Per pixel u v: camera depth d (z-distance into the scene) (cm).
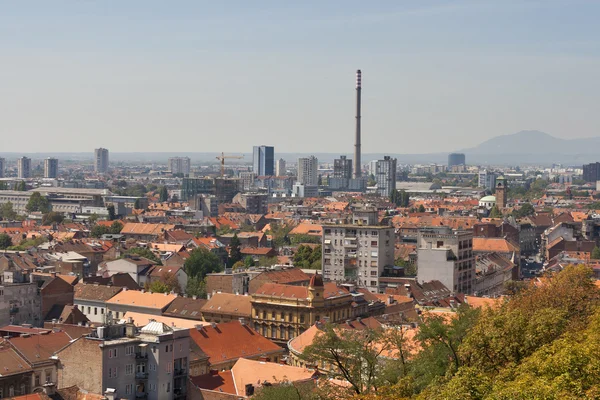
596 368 13488
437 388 14050
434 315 18938
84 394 19038
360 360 16988
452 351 17075
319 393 16888
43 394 18588
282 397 17938
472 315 17850
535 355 14750
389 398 14112
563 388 12644
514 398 12394
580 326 18250
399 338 17400
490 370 16200
